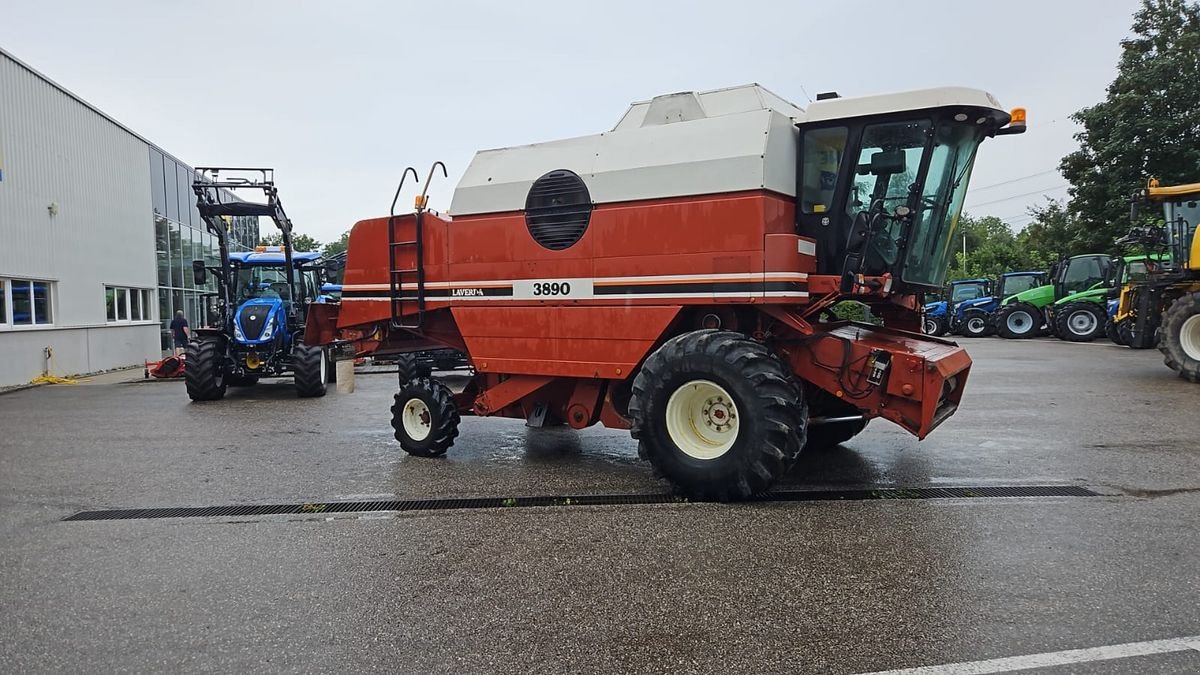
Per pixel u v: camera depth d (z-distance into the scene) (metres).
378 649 3.28
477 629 3.46
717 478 5.37
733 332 5.51
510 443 7.99
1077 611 3.50
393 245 7.31
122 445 8.24
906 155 5.64
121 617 3.66
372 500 5.77
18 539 4.90
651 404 5.59
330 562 4.39
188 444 8.26
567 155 6.32
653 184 5.82
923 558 4.23
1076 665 3.00
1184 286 12.41
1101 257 22.31
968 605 3.59
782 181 5.68
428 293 7.10
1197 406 9.34
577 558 4.36
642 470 6.63
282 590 3.97
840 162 5.78
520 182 6.48
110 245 19.86
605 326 6.09
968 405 9.71
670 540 4.64
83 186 18.50
